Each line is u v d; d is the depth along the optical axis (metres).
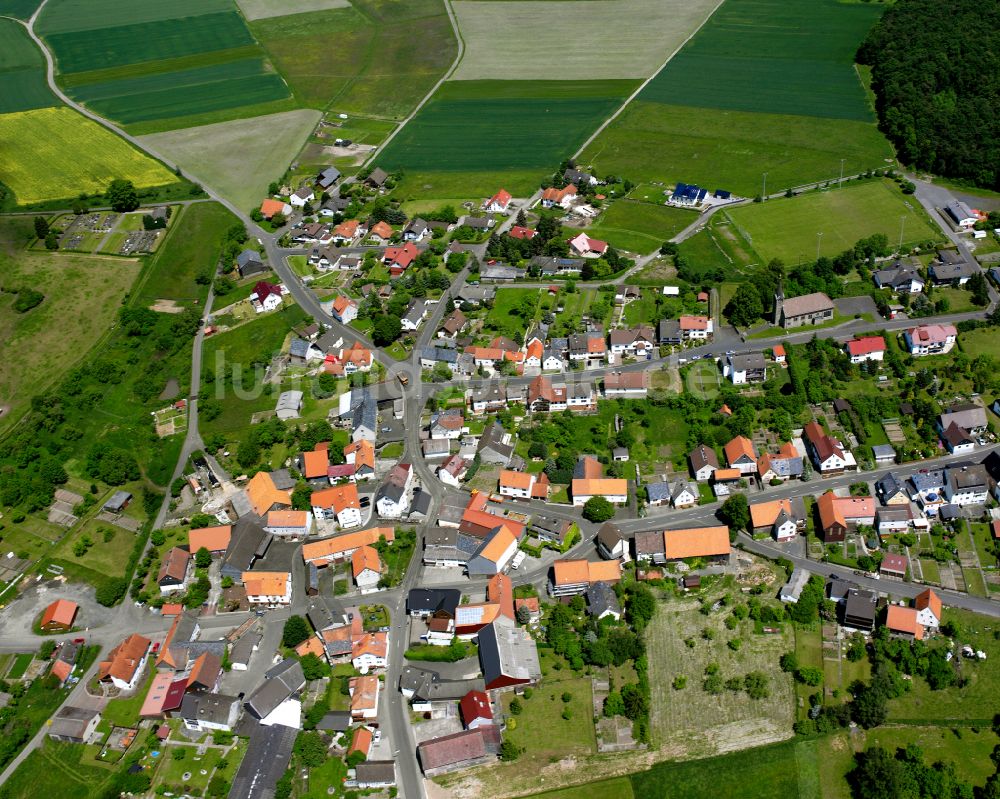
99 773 165.75
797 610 182.00
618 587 189.75
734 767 159.38
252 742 165.62
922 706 165.38
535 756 162.88
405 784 159.75
